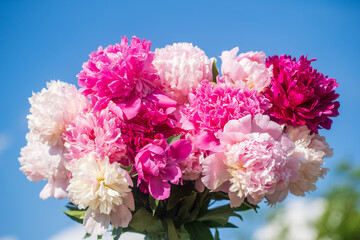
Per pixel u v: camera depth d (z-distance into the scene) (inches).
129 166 35.1
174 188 37.6
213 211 39.8
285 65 38.7
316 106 38.1
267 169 34.6
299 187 36.9
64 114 36.3
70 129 36.0
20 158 39.8
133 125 35.9
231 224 41.9
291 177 35.8
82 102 37.3
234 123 35.4
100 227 35.3
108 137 35.4
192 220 39.9
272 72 38.6
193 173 36.7
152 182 35.2
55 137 37.0
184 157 35.7
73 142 35.9
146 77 37.1
